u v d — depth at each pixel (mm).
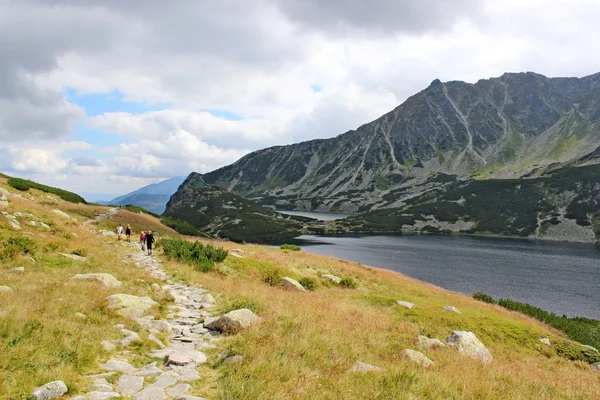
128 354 9016
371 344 12914
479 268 81250
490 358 16656
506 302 39031
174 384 7383
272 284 27375
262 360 8617
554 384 12453
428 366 11086
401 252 108750
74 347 8336
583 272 77000
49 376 6719
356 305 23281
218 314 14148
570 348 23578
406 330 17969
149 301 14289
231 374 7832
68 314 10766
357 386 7844
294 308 15961
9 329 8445
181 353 9234
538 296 58062
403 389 7926
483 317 26828
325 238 158500
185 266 26375
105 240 35156
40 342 8156
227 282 22312
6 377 6359
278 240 153250
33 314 9844
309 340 10961
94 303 12375
